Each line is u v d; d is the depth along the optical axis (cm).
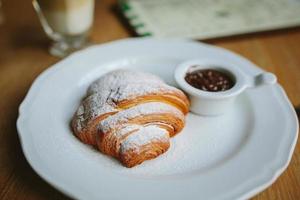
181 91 29
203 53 36
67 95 31
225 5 47
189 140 27
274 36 42
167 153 26
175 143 27
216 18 44
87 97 29
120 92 27
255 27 42
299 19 44
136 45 37
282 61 38
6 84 34
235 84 30
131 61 36
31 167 24
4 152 27
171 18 44
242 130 28
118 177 23
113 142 25
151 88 27
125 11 46
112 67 35
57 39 41
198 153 26
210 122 29
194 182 22
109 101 27
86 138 26
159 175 24
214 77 31
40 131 26
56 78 32
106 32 43
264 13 45
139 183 22
